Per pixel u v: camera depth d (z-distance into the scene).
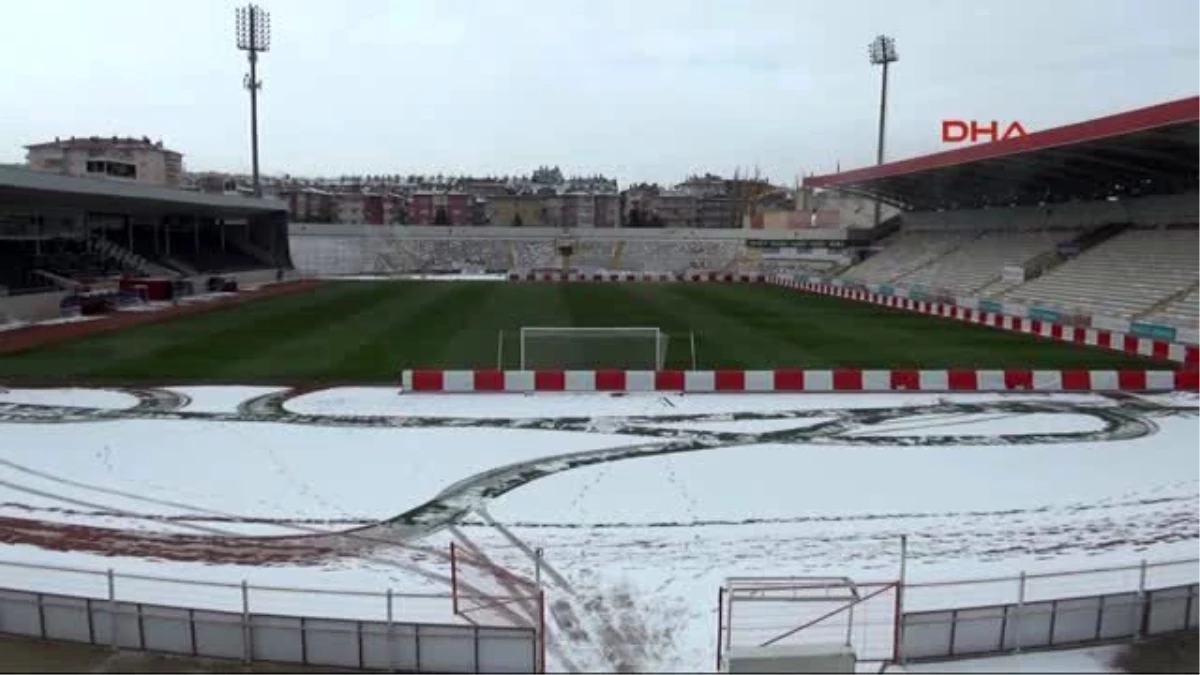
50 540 13.16
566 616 10.66
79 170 99.62
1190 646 9.84
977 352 30.47
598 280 73.69
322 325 37.66
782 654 8.16
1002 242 55.59
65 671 9.14
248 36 67.75
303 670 9.28
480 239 90.56
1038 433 19.73
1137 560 12.41
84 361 28.31
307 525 13.81
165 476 16.31
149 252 60.91
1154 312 34.78
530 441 18.88
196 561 12.38
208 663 9.38
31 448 18.17
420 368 27.08
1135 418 21.20
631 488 15.66
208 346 31.48
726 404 22.75
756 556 12.52
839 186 61.00
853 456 17.80
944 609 10.20
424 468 16.83
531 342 29.31
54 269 49.34
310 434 19.42
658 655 9.71
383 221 159.62
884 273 62.28
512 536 13.34
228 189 135.75
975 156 40.62
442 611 10.80
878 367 27.53
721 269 85.38
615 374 24.44
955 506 14.72
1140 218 45.91
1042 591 11.37
